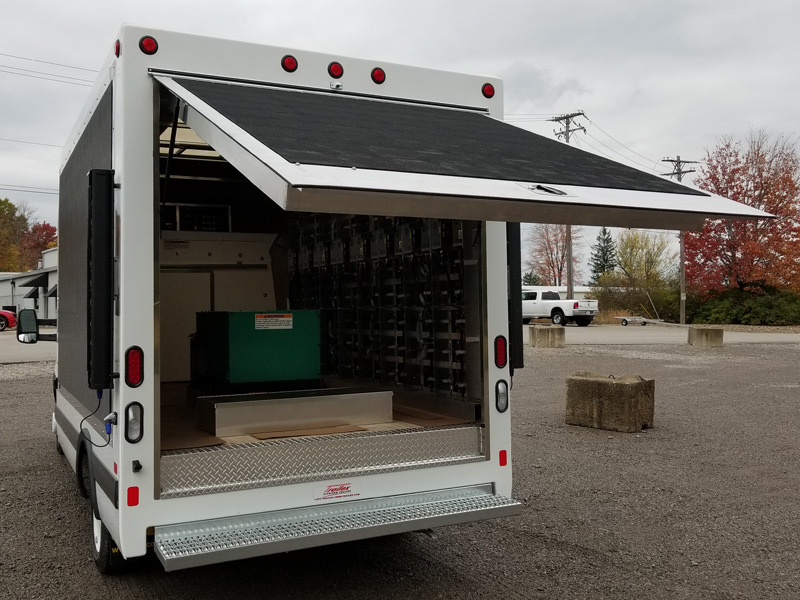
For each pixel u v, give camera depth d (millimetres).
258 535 3449
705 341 21578
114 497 3463
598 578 4344
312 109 3770
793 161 35344
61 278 5898
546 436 8617
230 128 3135
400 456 3980
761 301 34938
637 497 6078
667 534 5148
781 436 8602
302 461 3730
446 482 4086
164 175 6211
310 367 4855
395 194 2758
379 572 4438
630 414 8789
